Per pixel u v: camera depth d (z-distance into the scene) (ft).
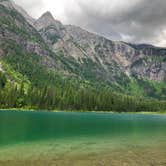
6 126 280.10
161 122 459.32
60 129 273.95
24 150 151.53
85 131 262.88
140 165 123.75
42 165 118.11
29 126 291.79
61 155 140.77
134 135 239.71
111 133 251.19
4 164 118.01
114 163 126.52
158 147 174.40
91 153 149.18
